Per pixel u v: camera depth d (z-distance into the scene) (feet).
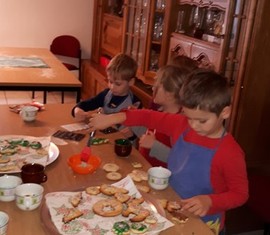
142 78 12.28
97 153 4.98
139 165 4.66
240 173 4.04
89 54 17.47
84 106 6.75
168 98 5.32
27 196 3.51
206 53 9.31
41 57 12.14
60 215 3.37
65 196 3.68
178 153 4.49
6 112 6.29
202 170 4.17
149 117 5.06
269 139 9.52
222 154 4.08
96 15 16.31
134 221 3.35
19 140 5.05
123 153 4.89
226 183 4.13
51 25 16.69
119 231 3.19
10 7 15.99
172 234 3.36
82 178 4.26
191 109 3.91
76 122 6.11
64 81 9.34
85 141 5.34
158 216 3.46
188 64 5.66
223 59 8.71
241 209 8.49
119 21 14.21
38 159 4.54
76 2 16.67
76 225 3.25
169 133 4.87
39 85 8.96
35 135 5.43
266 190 6.35
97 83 14.51
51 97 16.01
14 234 3.20
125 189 3.90
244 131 9.19
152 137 5.24
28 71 10.01
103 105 7.04
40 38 16.74
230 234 7.62
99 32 16.21
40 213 3.47
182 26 11.14
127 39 13.35
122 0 14.76
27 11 16.24
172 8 10.91
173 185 4.37
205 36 9.86
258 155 9.58
